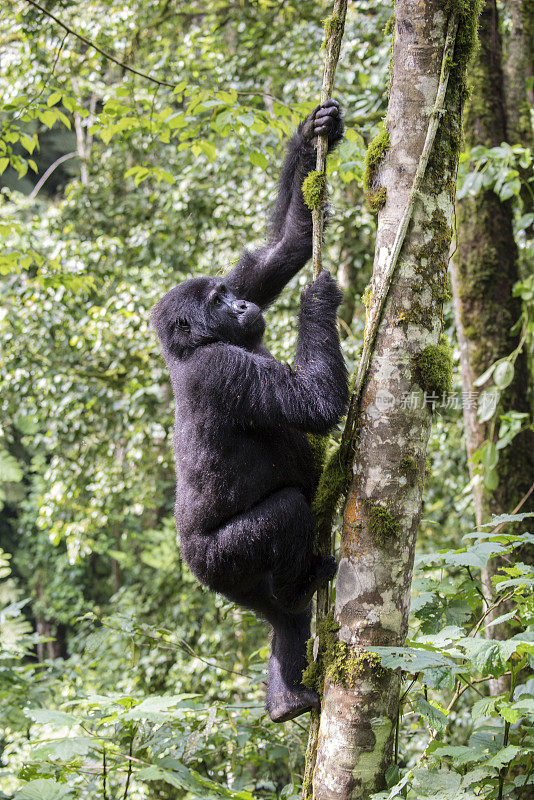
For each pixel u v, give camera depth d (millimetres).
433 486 11797
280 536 4559
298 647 4688
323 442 5012
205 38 11828
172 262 12203
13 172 24859
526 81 8859
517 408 7945
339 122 4691
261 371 4672
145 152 12047
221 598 6141
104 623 5750
